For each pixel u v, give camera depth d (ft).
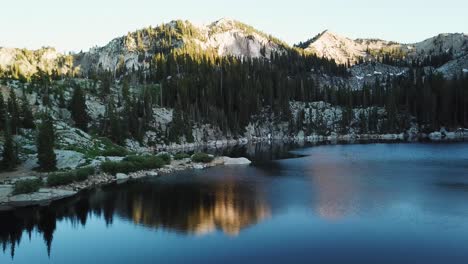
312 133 565.94
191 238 119.75
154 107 488.44
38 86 419.13
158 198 172.35
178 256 105.81
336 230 123.95
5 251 112.68
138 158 255.09
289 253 105.81
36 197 171.83
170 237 121.19
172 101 534.78
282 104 590.14
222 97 567.18
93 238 121.90
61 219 142.72
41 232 129.18
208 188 193.77
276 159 313.32
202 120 518.78
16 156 222.48
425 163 271.90
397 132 559.79
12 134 257.34
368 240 114.32
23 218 144.56
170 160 280.10
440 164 265.95
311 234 120.67
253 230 126.00
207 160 288.10
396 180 207.72
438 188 184.44
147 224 134.51
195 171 253.03
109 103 387.55
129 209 154.20
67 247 115.34
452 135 528.63
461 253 103.24
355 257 102.06
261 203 160.76
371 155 326.65
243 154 354.95
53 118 337.52
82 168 214.90
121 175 225.35
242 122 556.10
